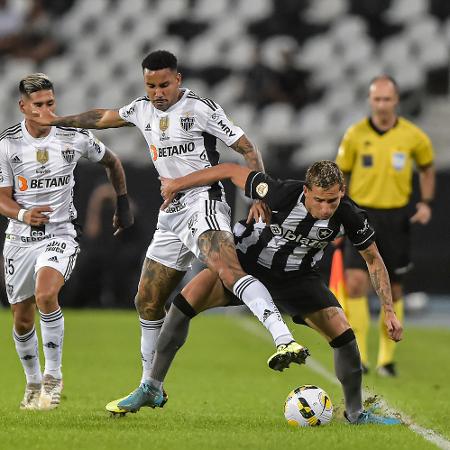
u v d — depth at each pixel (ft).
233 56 274.16
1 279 208.03
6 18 282.77
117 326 178.50
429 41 270.87
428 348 160.25
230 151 229.66
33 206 91.09
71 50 282.97
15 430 74.69
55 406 88.43
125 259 205.57
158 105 83.56
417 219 133.28
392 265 129.18
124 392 104.78
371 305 213.25
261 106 259.60
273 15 277.44
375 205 129.90
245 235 79.10
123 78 278.67
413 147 130.62
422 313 216.74
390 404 95.91
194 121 84.17
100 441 69.62
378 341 169.68
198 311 79.25
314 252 77.51
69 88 277.64
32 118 87.97
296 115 258.98
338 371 78.54
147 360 89.61
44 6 286.46
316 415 78.48
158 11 284.41
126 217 97.66
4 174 90.48
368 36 273.33
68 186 91.81
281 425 79.51
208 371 126.72
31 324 92.02
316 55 272.51
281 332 71.72
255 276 78.74
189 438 71.31
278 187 75.87
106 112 87.56
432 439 73.46
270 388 110.83
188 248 84.58
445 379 123.85
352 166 131.95
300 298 77.71
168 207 85.05
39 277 87.81
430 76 268.82
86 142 91.81
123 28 284.41
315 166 72.69
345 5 275.59
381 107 129.59
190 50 277.03
